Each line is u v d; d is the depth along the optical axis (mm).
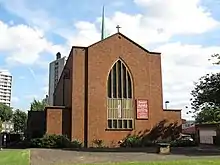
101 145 36750
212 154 24625
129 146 36875
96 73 38312
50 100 107938
